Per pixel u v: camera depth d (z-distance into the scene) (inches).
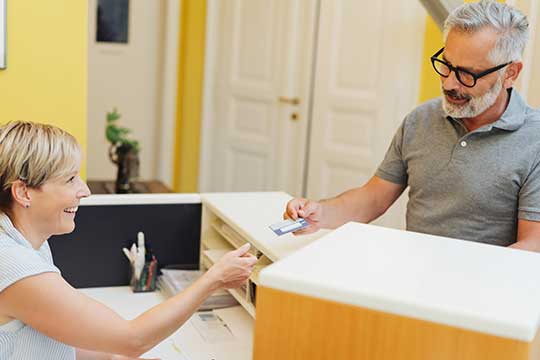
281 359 43.6
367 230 54.7
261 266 77.0
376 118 157.2
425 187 81.7
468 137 77.8
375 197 87.4
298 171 176.7
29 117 97.7
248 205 91.3
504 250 51.5
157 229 94.1
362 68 159.2
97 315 59.0
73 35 97.7
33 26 96.0
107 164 208.7
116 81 206.1
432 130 82.0
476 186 77.2
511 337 38.1
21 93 97.0
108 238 92.3
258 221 84.2
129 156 150.1
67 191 61.5
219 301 86.4
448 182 79.4
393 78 152.6
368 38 157.1
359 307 41.3
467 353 39.2
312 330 42.6
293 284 42.8
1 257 58.0
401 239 52.7
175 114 206.8
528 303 41.0
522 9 119.1
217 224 93.6
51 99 98.1
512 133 76.0
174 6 201.2
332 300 41.9
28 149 59.4
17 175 59.4
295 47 175.8
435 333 39.7
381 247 50.3
